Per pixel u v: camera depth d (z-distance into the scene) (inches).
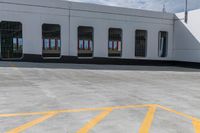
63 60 957.2
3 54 863.1
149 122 240.4
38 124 226.5
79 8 973.2
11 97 337.1
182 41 1173.1
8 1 842.2
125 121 241.1
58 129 213.8
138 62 1135.0
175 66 1106.7
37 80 501.4
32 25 887.7
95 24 1012.5
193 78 650.8
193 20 1103.6
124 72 740.7
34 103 306.0
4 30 860.6
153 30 1165.7
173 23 1221.1
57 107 289.6
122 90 420.8
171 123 239.1
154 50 1178.6
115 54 1079.0
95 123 232.5
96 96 360.2
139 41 1140.5
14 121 234.4
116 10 1056.2
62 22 943.0
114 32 1075.3
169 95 389.7
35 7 887.7
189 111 289.3
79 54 1004.6
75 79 539.5
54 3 922.1
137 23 1115.3
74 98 341.1
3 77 523.2
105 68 831.7
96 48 1023.6
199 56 1075.3
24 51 880.3
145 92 410.6
